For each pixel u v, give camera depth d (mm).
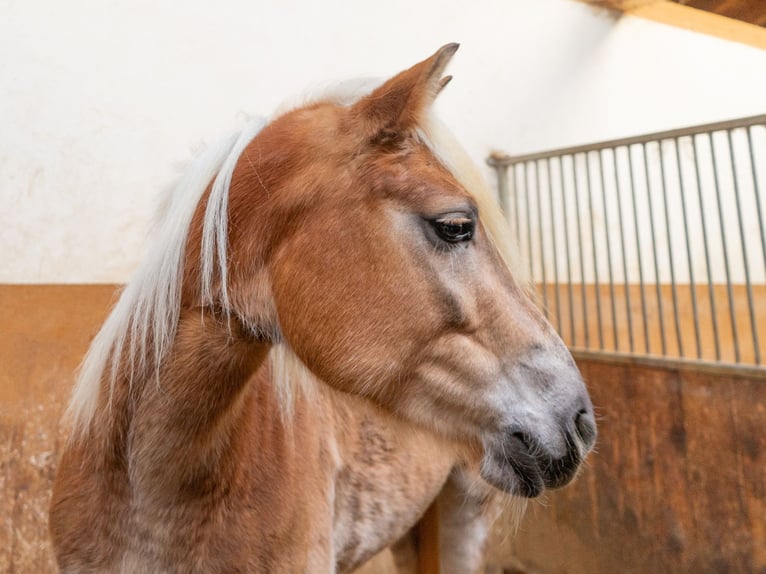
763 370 1671
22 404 1749
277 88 2393
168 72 2168
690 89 3463
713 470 1801
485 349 739
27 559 1683
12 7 1915
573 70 3135
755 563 1687
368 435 1223
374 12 2646
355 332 708
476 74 2877
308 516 916
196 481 766
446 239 713
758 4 4016
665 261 3131
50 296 1854
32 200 1885
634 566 2010
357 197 712
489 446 745
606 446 2121
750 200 3449
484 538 1674
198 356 746
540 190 2918
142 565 766
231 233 748
